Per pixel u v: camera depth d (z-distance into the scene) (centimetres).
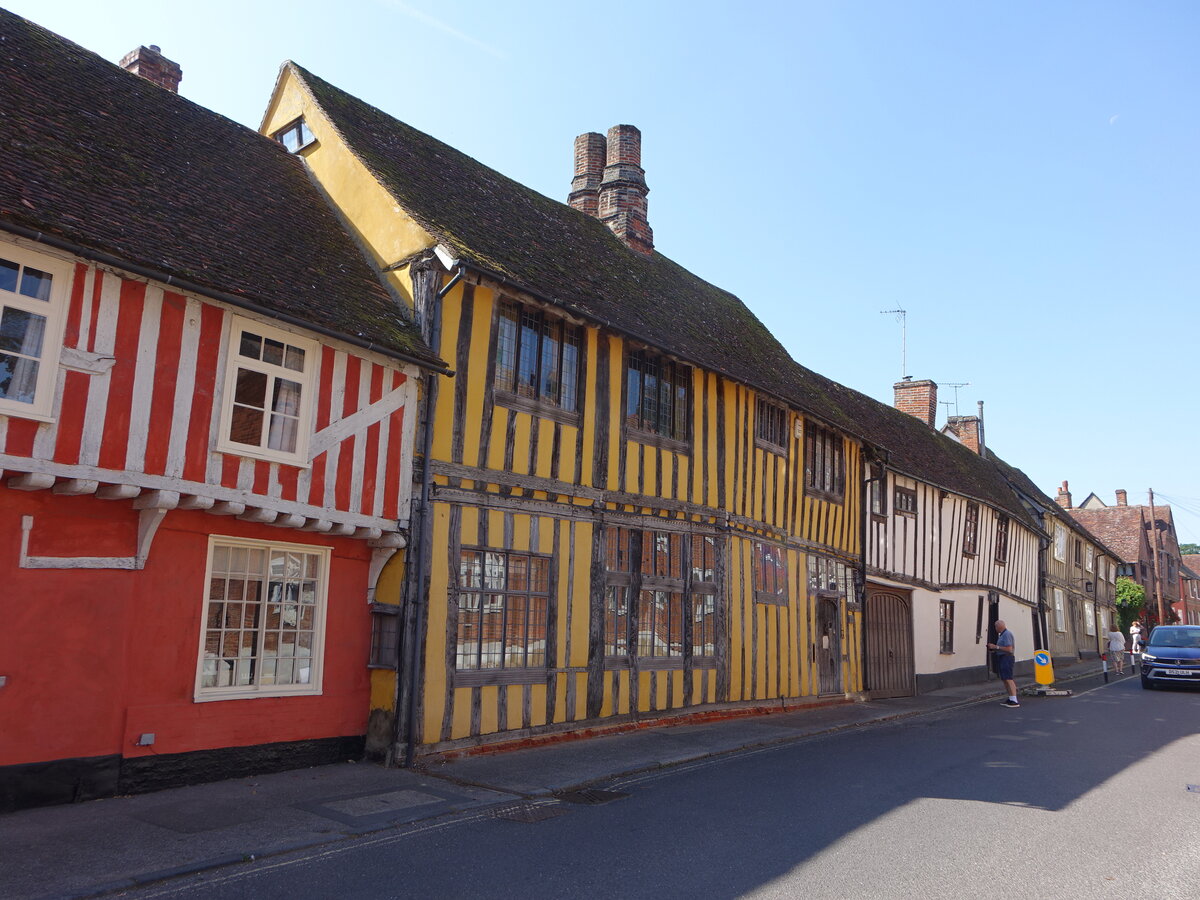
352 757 832
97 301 645
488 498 927
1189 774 873
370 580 859
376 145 1084
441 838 593
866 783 805
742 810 688
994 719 1362
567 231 1302
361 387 821
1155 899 489
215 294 694
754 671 1327
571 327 1060
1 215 580
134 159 819
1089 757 970
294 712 789
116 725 671
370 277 932
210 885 488
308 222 953
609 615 1072
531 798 721
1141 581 4328
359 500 807
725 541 1280
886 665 1734
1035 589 2697
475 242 973
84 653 657
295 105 1121
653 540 1152
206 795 683
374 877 506
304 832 590
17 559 627
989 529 2311
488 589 922
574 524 1030
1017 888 505
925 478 1905
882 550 1766
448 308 905
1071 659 3002
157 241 702
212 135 988
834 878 517
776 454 1434
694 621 1209
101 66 944
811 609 1498
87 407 632
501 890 487
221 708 738
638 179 1545
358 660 846
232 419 721
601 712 1046
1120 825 659
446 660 868
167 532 712
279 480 747
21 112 751
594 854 560
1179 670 1850
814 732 1157
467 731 883
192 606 725
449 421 896
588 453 1059
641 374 1162
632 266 1396
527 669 955
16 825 581
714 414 1283
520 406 976
